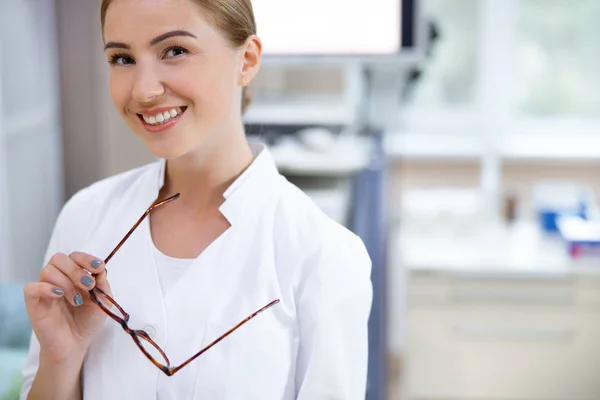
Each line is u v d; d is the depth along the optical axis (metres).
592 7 3.68
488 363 2.81
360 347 0.94
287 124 3.17
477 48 3.75
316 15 2.76
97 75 2.73
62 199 2.89
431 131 3.78
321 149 2.84
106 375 0.94
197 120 0.88
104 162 2.80
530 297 2.75
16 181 2.58
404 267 2.79
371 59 2.78
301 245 0.94
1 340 1.99
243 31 0.90
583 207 3.08
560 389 2.79
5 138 2.46
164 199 0.95
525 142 3.74
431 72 3.78
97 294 0.91
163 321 0.92
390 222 3.06
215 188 0.97
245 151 0.99
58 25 2.74
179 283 0.94
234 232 0.95
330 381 0.91
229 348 0.90
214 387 0.89
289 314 0.92
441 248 2.93
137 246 0.98
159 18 0.84
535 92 3.78
